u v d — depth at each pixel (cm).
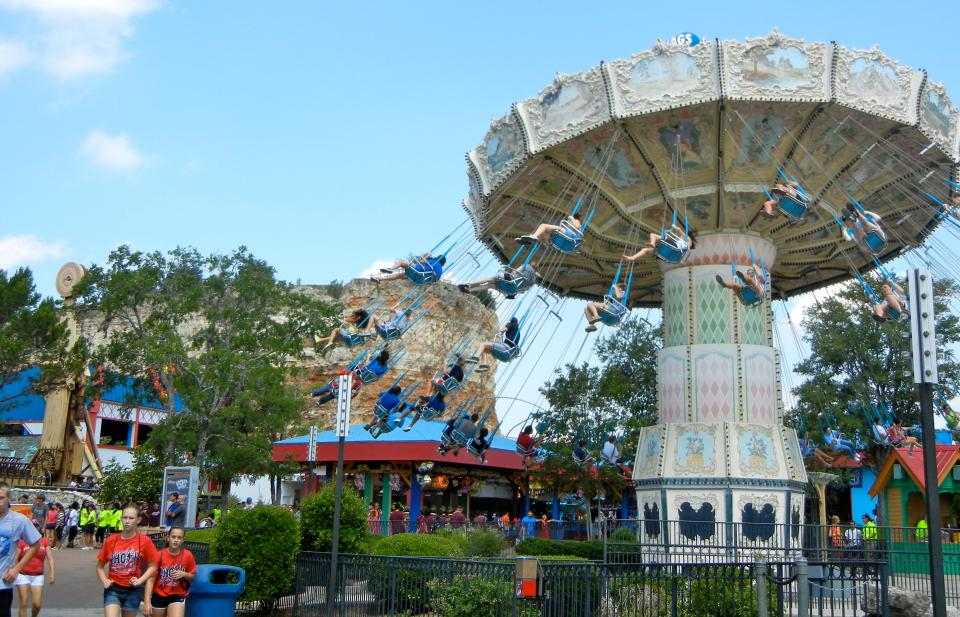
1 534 943
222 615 1207
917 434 2830
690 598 1123
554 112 1795
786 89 1655
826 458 2255
